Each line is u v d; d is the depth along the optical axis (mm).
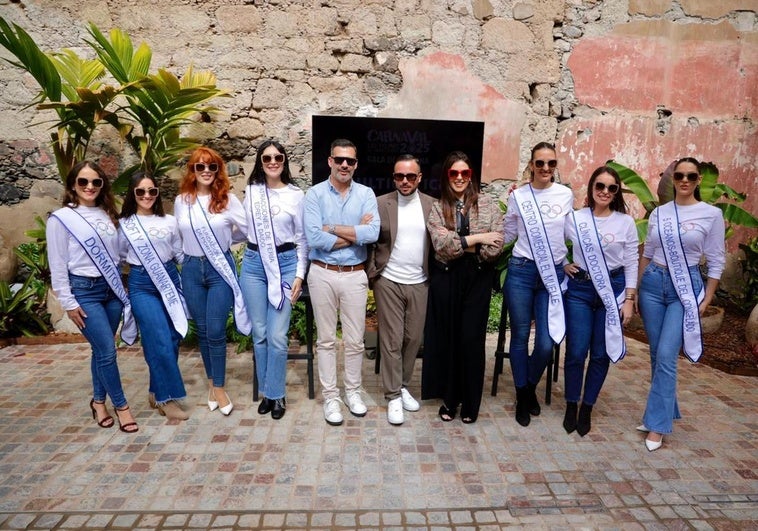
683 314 2896
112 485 2533
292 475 2637
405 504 2430
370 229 2949
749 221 4586
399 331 3139
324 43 5172
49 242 2764
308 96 5238
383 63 5246
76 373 3859
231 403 3348
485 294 3057
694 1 5336
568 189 3129
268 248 3082
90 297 2879
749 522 2346
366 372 3992
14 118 5082
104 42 4129
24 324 4574
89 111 4133
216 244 3100
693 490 2572
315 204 3002
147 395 3529
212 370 3256
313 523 2293
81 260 2824
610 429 3172
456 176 2977
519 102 5430
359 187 3104
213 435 3016
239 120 5207
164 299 3078
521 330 3180
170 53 5039
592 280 2977
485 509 2406
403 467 2725
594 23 5359
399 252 3074
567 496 2510
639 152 5574
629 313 3004
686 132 5543
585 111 5488
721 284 5754
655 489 2576
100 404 3094
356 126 4746
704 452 2924
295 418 3234
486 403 3512
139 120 4430
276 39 5121
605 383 3863
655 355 3018
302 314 4633
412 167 2973
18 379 3744
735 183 5625
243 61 5117
